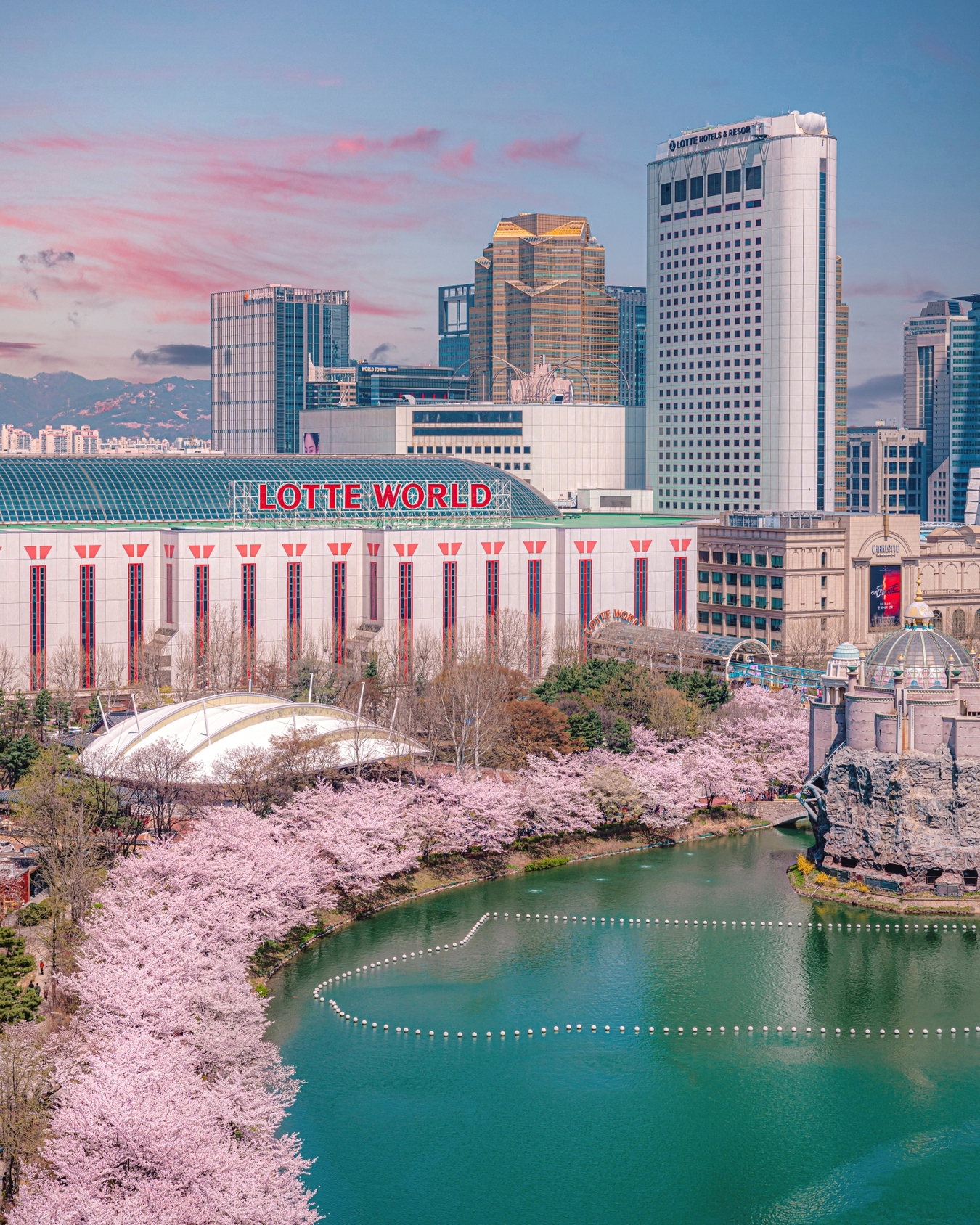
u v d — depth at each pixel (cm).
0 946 18112
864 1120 17050
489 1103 17262
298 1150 14812
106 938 17812
